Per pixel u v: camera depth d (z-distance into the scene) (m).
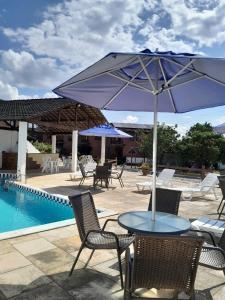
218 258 3.61
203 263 3.43
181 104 5.34
